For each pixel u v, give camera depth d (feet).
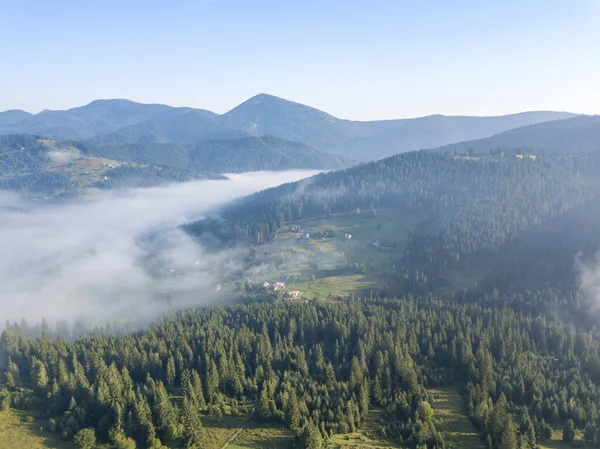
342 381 527.81
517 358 556.10
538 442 441.27
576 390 494.59
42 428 475.72
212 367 535.19
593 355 556.92
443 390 536.83
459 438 450.71
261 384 541.75
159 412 467.11
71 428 467.93
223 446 447.42
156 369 565.12
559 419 469.98
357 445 441.68
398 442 447.42
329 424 460.96
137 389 510.99
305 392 505.25
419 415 471.62
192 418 455.22
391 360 563.89
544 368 545.03
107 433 462.19
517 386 502.79
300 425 468.75
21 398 517.55
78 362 572.10
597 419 453.17
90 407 492.54
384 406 504.84
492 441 435.53
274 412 483.10
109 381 513.04
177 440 458.91
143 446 453.17
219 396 515.09
